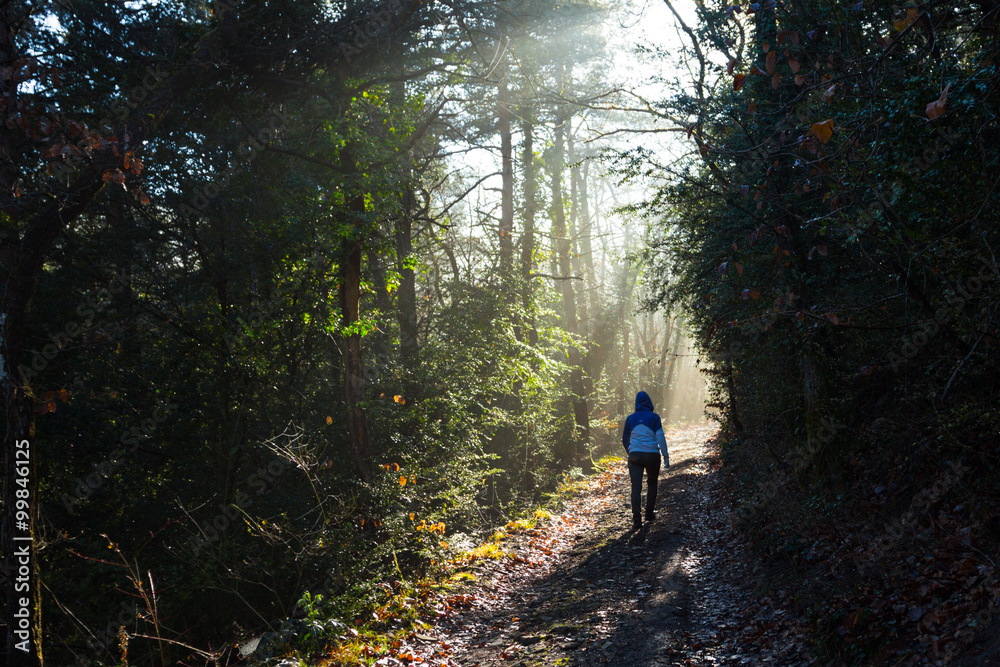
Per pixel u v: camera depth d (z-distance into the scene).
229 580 8.02
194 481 9.82
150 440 9.66
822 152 4.48
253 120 9.79
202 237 10.09
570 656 4.89
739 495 8.87
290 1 8.63
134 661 7.49
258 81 9.17
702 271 9.46
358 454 9.11
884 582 4.32
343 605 6.48
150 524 9.43
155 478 9.81
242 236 9.91
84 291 9.28
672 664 4.47
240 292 9.97
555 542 9.49
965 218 3.83
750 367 8.77
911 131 3.66
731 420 11.99
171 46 8.53
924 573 4.10
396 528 8.09
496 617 6.30
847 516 5.59
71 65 8.51
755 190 6.17
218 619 8.27
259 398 10.37
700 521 8.84
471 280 14.56
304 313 10.08
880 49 4.16
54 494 8.96
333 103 9.27
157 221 9.72
